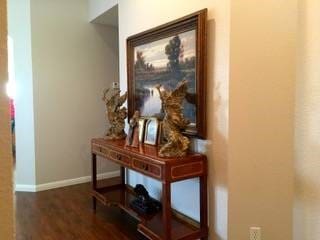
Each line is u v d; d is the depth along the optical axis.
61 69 3.96
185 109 2.35
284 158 1.80
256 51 1.84
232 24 1.92
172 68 2.47
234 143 1.96
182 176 2.07
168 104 2.16
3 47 0.38
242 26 1.89
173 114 2.16
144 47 2.81
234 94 1.94
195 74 2.22
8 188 0.40
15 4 3.71
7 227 0.40
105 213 3.11
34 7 3.72
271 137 1.84
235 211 1.99
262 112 1.85
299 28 1.25
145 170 2.22
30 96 3.79
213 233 2.17
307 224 1.24
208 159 2.19
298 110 1.25
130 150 2.43
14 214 0.42
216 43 2.06
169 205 2.02
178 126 2.18
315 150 1.19
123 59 3.32
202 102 2.16
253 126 1.89
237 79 1.92
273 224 1.88
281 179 1.82
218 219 2.12
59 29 3.92
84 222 2.89
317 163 1.19
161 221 2.41
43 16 3.80
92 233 2.67
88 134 4.21
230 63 1.95
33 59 3.76
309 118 1.21
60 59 3.95
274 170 1.84
